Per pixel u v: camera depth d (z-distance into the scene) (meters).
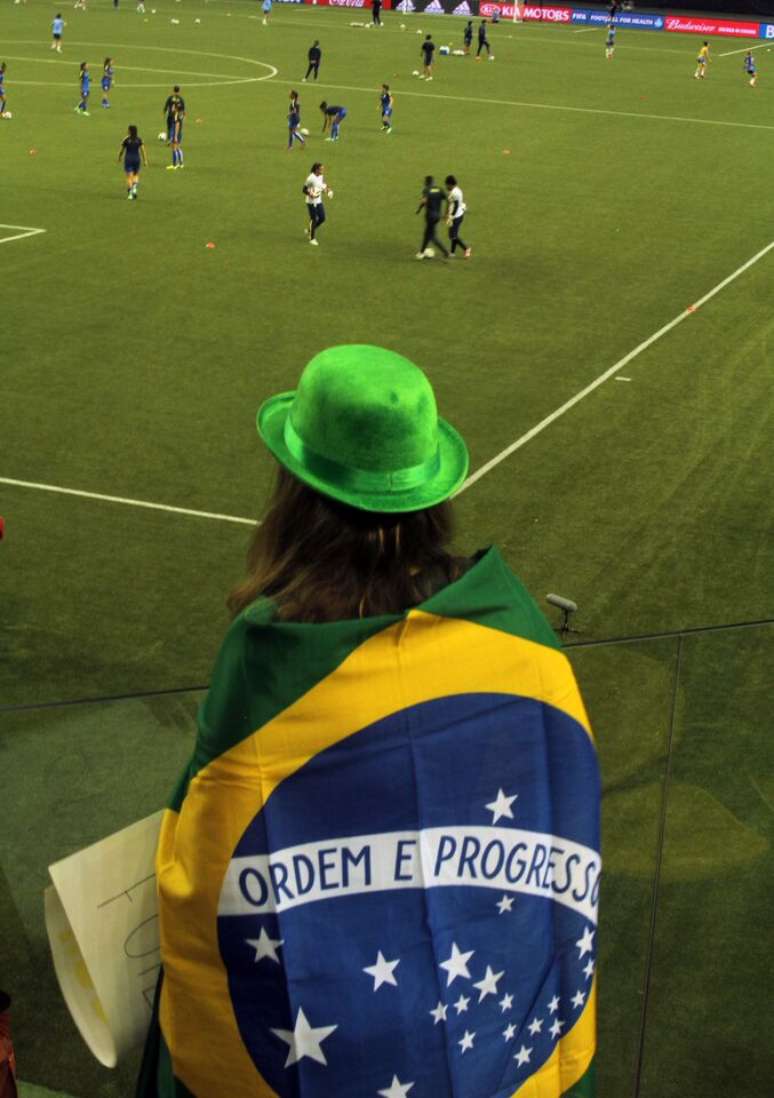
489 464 17.12
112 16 78.19
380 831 2.11
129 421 18.12
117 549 14.29
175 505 15.50
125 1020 2.49
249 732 2.07
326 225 30.98
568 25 87.81
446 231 30.89
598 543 15.03
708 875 3.12
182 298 24.44
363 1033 2.15
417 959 2.15
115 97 49.50
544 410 19.33
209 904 2.11
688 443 18.23
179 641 12.50
